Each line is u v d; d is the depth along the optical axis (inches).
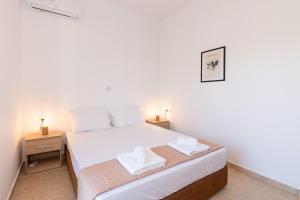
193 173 64.6
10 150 74.7
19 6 94.2
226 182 80.0
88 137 96.1
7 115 70.1
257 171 90.6
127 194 48.0
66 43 111.9
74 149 77.4
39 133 104.3
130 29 138.3
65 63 112.1
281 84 80.1
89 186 49.0
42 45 104.5
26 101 101.3
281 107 80.5
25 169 93.6
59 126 111.7
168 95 150.1
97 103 125.4
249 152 93.9
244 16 93.4
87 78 120.4
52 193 76.0
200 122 122.0
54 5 100.7
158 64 157.1
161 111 158.2
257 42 88.2
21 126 99.3
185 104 134.0
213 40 110.7
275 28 81.3
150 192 52.7
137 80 144.5
